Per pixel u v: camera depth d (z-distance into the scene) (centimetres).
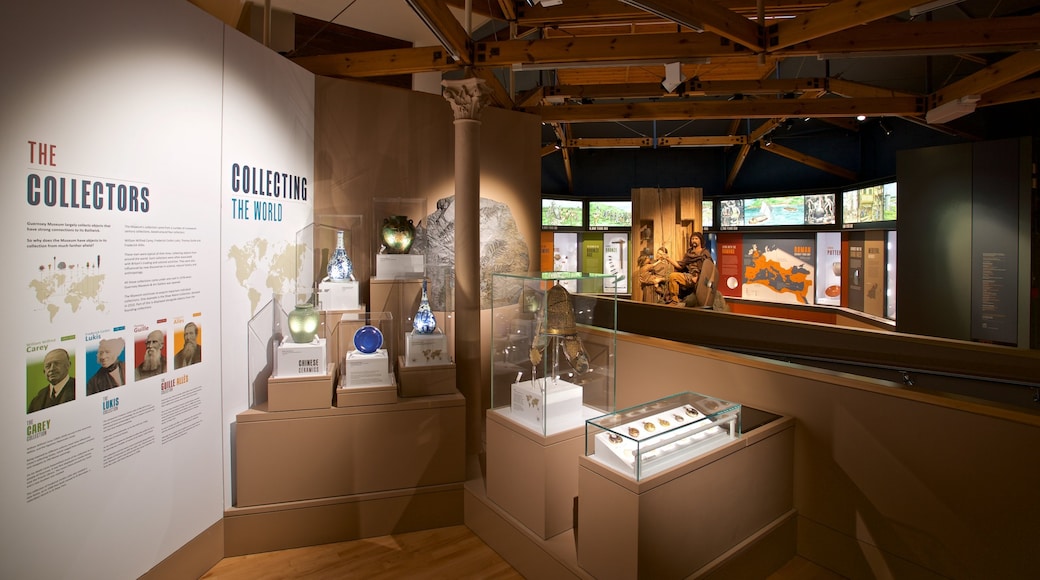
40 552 223
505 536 327
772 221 1207
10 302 210
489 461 347
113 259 254
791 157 1142
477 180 431
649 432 261
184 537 301
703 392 373
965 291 710
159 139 278
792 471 323
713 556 276
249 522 336
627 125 1255
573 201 1305
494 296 344
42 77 220
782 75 904
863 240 1034
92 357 244
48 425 225
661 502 247
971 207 702
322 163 425
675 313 485
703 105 768
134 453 267
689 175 1366
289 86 388
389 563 328
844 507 304
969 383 314
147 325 273
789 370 325
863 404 294
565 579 276
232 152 332
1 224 206
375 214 450
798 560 321
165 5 279
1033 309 665
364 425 354
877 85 872
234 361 339
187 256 299
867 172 1105
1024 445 241
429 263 476
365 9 605
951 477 264
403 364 385
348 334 386
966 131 800
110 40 249
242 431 334
